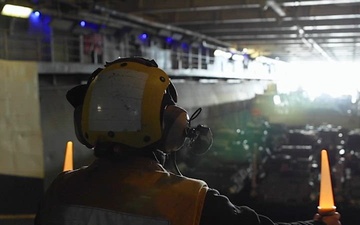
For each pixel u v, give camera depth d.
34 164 8.06
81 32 12.73
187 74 20.28
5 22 9.95
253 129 16.81
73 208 1.36
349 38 25.27
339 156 12.62
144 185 1.32
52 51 11.28
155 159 1.41
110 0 11.48
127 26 15.56
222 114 25.28
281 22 17.16
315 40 26.67
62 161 10.18
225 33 22.94
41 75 10.33
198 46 24.12
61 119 10.48
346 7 15.40
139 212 1.26
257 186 9.74
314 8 15.82
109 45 15.32
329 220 1.45
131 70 1.41
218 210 1.23
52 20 11.02
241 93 31.38
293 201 8.65
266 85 42.34
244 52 32.09
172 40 20.86
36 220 1.52
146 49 18.42
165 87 1.41
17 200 7.80
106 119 1.37
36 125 8.11
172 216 1.24
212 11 17.25
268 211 8.41
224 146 13.05
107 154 1.39
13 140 7.82
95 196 1.34
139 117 1.35
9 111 7.81
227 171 10.73
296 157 11.83
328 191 1.48
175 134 1.42
